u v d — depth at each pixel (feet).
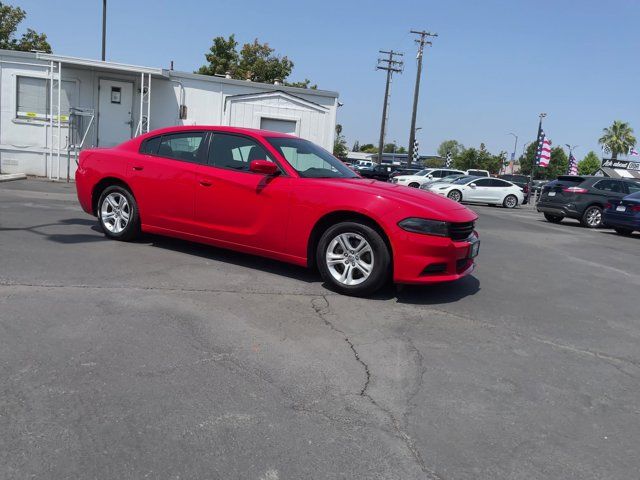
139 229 22.27
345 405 10.37
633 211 46.42
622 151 240.73
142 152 21.98
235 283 17.89
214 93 54.95
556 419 10.54
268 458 8.56
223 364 11.71
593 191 54.29
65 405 9.64
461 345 14.05
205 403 10.05
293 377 11.37
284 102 54.75
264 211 18.51
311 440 9.12
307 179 18.28
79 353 11.69
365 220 17.13
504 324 16.16
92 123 53.31
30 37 104.58
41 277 16.72
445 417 10.25
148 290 16.33
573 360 13.75
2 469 7.88
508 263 26.71
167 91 53.93
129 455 8.39
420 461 8.80
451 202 18.58
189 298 15.92
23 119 52.13
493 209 75.92
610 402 11.48
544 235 41.16
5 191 38.09
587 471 8.87
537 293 20.65
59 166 50.34
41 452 8.32
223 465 8.32
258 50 120.78
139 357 11.73
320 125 56.39
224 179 19.31
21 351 11.59
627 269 28.07
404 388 11.30
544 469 8.84
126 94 53.47
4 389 10.03
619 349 14.92
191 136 20.95
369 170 112.27
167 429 9.13
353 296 17.44
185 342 12.69
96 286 16.31
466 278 22.18
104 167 22.44
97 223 26.81
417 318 15.92
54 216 28.12
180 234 20.88
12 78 51.29
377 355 12.89
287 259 18.49
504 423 10.21
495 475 8.58
